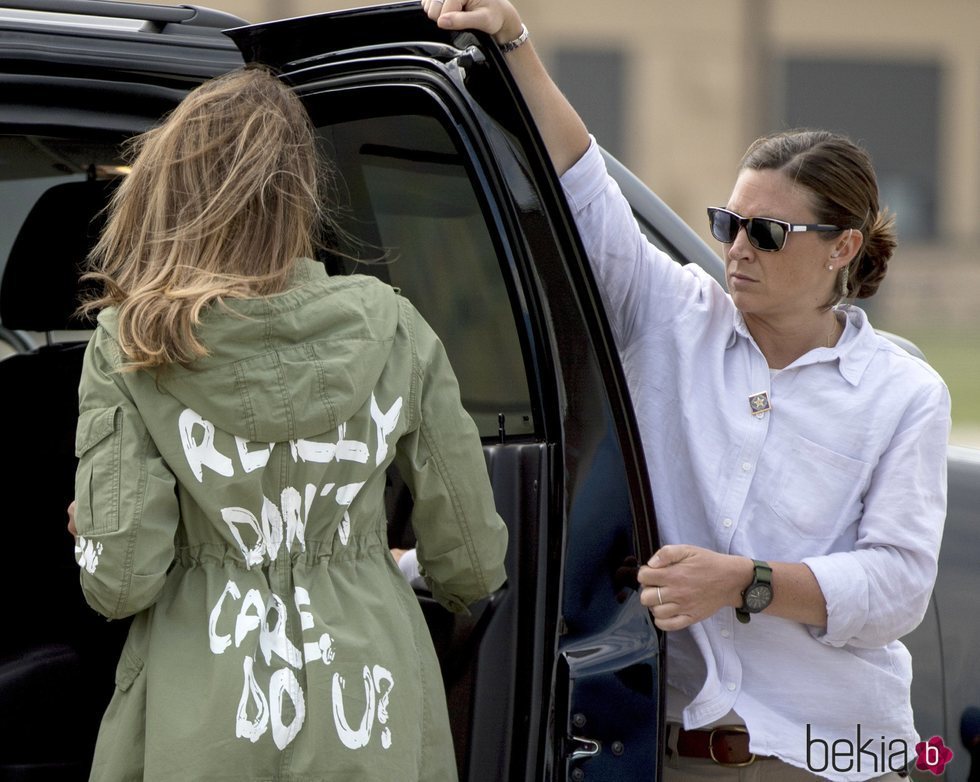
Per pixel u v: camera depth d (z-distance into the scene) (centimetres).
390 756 421
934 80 6612
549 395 498
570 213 486
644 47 6097
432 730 448
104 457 417
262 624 418
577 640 482
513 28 509
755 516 518
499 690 488
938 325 5900
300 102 493
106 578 411
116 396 422
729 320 538
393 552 557
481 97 490
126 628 620
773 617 515
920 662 649
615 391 491
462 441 463
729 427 520
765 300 515
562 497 489
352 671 419
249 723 407
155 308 413
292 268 441
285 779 410
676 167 6159
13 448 676
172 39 554
